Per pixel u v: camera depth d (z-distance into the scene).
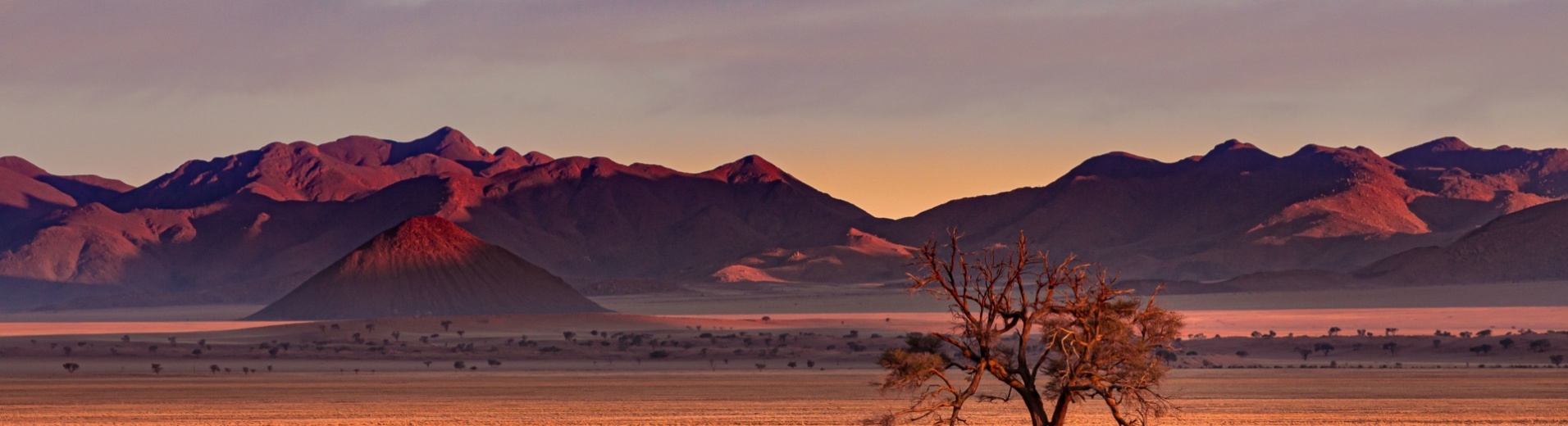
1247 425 87.31
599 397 127.38
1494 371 165.00
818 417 98.88
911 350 48.12
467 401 123.56
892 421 48.62
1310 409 103.94
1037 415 46.56
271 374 181.00
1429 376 154.50
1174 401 112.19
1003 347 47.72
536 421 96.88
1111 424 83.38
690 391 136.88
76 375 176.25
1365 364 199.25
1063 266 46.19
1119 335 45.97
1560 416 95.38
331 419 99.88
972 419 88.25
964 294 46.81
